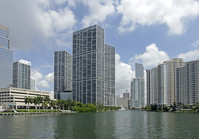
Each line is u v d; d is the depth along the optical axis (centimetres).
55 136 7469
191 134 8194
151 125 11506
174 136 7731
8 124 11056
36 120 13625
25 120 13562
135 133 8400
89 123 12088
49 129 9169
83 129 9350
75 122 12525
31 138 7075
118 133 8350
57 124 11262
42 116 18188
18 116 17838
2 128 9438
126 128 10012
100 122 13000
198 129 9681
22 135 7606
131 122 13425
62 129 9238
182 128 10069
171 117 19062
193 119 16138
